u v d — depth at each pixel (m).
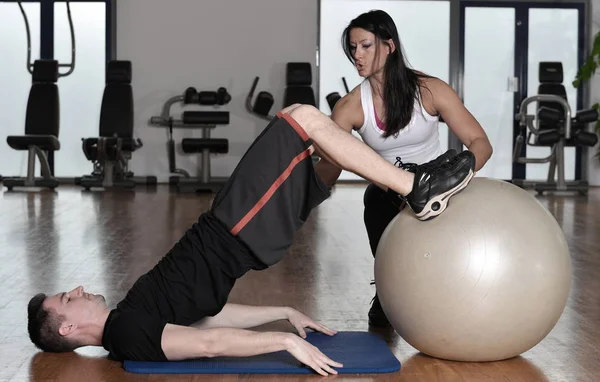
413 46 9.20
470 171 2.24
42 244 4.62
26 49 8.99
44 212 6.18
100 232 5.13
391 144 2.74
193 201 7.14
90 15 9.00
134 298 2.37
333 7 9.10
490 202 2.26
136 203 6.92
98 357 2.40
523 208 2.27
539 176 9.29
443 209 2.26
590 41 9.20
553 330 2.75
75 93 9.07
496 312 2.19
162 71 9.05
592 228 5.49
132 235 5.02
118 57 9.02
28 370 2.28
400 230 2.33
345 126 2.74
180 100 8.67
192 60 9.05
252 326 2.59
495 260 2.17
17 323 2.81
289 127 2.27
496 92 9.26
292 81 8.49
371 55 2.62
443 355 2.32
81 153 9.12
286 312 2.61
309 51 9.10
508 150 9.30
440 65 9.23
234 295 3.35
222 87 8.73
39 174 9.12
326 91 9.19
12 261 4.07
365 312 3.05
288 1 9.06
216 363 2.28
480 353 2.28
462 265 2.18
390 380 2.19
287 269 3.97
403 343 2.58
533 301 2.20
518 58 9.20
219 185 8.15
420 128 2.70
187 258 2.34
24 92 9.02
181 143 8.62
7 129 9.03
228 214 2.28
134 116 9.04
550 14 9.19
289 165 2.28
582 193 8.14
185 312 2.36
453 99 2.65
